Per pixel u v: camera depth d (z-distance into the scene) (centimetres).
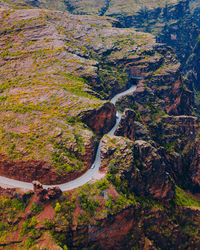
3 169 7025
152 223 8619
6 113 8306
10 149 7062
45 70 10731
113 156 8031
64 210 6444
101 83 11850
